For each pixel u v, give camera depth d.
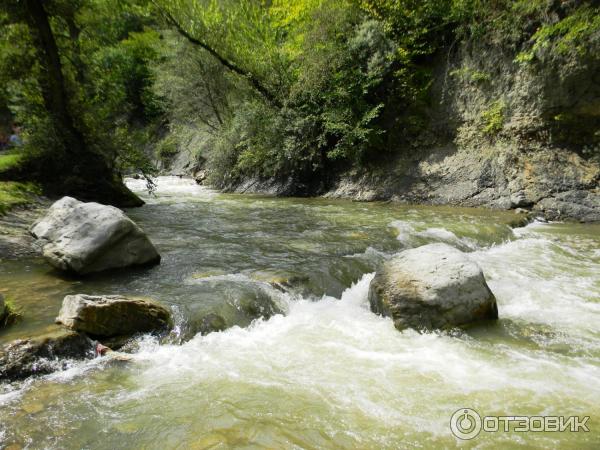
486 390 3.40
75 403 3.08
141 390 3.29
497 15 11.54
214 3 15.55
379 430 2.87
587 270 6.58
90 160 11.24
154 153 27.19
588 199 10.20
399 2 13.14
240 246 7.09
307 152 14.71
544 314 5.00
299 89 14.18
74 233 5.41
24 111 10.84
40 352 3.44
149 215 10.43
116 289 4.91
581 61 9.90
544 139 11.05
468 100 12.40
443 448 2.70
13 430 2.74
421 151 13.21
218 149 18.19
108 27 13.38
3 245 6.43
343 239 7.61
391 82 13.46
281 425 2.90
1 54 10.36
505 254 7.46
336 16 13.60
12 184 9.36
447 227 8.65
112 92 12.52
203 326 4.27
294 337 4.37
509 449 2.69
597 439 2.79
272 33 16.70
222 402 3.16
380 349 4.14
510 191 11.06
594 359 3.93
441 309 4.50
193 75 18.19
